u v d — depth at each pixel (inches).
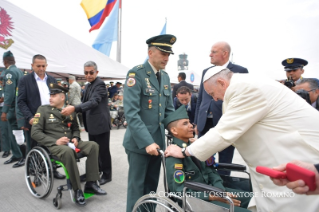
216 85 60.3
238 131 50.1
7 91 138.6
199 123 106.6
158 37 70.2
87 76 110.7
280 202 49.4
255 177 54.9
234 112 50.7
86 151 100.2
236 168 71.5
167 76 85.3
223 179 75.1
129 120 67.9
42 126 102.3
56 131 104.7
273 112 48.6
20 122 125.0
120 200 100.8
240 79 52.0
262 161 51.6
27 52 185.2
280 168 41.8
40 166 97.7
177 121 69.1
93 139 119.2
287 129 47.8
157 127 75.2
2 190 109.3
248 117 49.1
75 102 236.4
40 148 96.3
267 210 52.2
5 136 161.9
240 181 73.8
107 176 120.2
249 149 54.2
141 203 61.9
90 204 96.9
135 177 74.3
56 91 107.5
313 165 40.0
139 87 71.0
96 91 108.5
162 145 76.8
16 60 177.9
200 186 49.1
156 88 75.5
